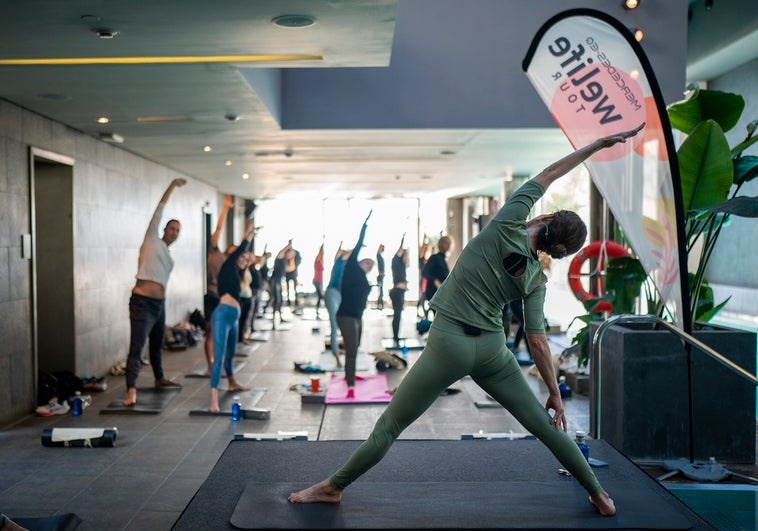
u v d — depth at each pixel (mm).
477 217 22266
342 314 7527
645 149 4820
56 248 8391
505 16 9477
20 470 5148
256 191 19641
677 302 4836
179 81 6145
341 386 8164
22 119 7102
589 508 3238
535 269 3035
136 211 10961
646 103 4789
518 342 10477
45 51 5129
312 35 4844
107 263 9602
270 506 3221
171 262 7707
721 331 5227
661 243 4836
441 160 12906
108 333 9586
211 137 9602
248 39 4895
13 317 6746
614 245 8148
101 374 9289
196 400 7531
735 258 11758
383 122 9414
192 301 15023
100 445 5750
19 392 6809
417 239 23703
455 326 3004
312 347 11781
